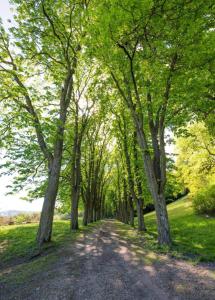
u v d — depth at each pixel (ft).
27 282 27.12
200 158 81.82
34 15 52.95
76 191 78.33
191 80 37.47
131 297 20.74
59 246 46.34
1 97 50.06
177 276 25.59
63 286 24.30
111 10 33.27
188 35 36.88
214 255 33.58
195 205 85.61
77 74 70.28
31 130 56.65
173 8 35.73
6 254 47.83
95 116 87.81
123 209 148.15
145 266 30.22
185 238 48.34
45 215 50.72
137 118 47.34
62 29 54.95
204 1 35.76
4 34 51.90
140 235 61.57
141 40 41.52
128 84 47.60
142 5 32.53
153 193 43.88
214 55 38.65
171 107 44.32
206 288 21.81
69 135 73.26
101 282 24.86
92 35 39.65
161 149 44.55
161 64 40.06
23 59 55.06
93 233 67.87
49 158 53.62
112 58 41.16
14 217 125.08
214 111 48.83
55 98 57.62
